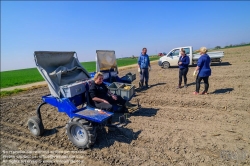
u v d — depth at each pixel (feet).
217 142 12.00
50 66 15.02
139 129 14.74
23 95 36.01
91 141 12.03
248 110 16.72
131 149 12.05
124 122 14.26
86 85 14.76
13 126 18.51
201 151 11.16
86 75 17.95
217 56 50.34
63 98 13.66
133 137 13.55
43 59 14.32
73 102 14.34
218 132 13.32
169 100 21.59
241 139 12.17
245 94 21.20
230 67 44.91
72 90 13.50
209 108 18.21
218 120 15.33
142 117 17.31
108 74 24.14
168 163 10.29
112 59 25.98
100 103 13.75
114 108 16.51
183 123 15.31
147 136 13.48
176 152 11.25
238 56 72.33
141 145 12.41
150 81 36.50
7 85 57.98
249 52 86.33
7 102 29.81
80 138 12.92
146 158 10.92
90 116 11.80
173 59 56.44
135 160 10.82
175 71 49.34
